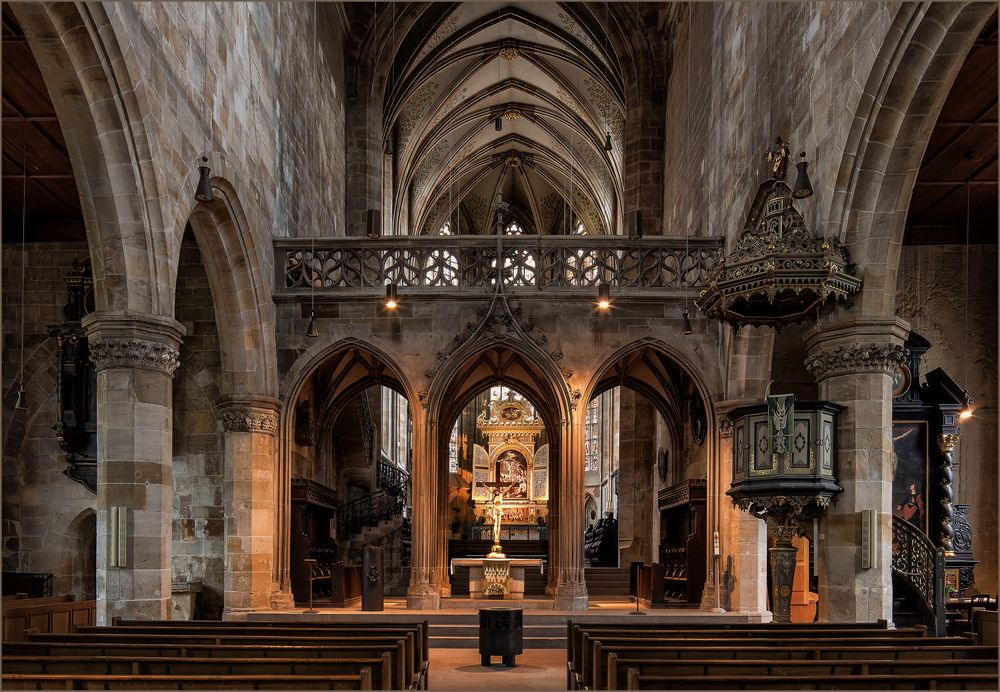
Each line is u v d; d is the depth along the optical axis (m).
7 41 16.33
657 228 33.59
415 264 25.14
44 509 22.73
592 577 31.36
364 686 7.97
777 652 10.32
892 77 13.89
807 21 17.09
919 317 25.19
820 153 16.19
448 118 45.69
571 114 45.34
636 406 32.59
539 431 49.94
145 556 14.91
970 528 23.31
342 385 28.41
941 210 24.66
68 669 9.00
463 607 22.64
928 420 22.28
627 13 34.03
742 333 21.89
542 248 23.31
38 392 23.19
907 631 11.98
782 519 14.97
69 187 22.20
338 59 32.25
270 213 22.86
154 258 15.39
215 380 23.08
